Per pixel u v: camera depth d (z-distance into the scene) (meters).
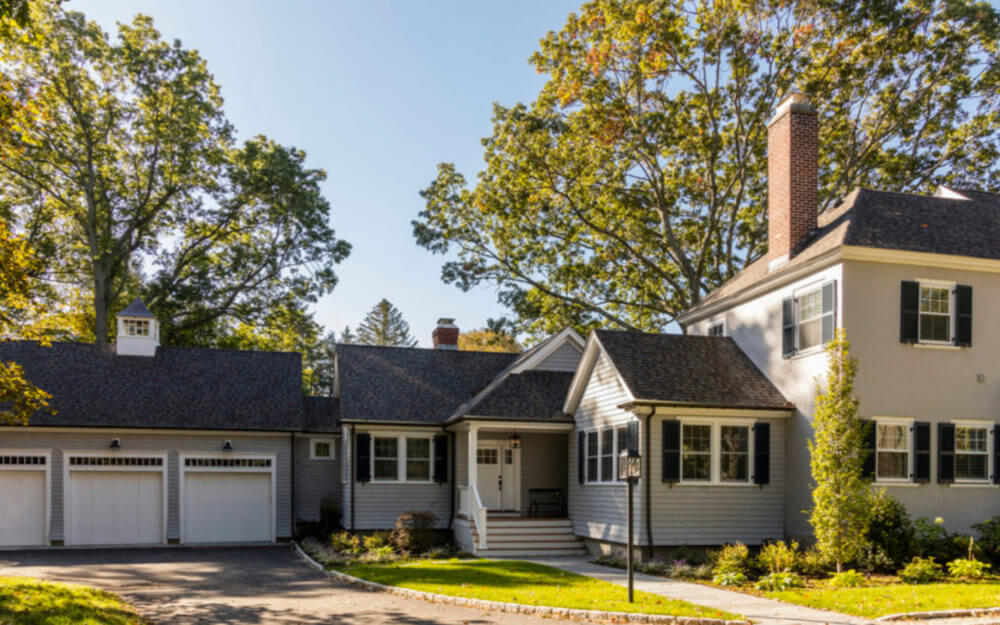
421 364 30.31
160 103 37.41
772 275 21.16
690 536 19.27
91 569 19.27
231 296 40.84
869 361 18.50
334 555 21.77
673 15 30.11
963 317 19.25
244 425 26.97
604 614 11.85
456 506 26.22
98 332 37.66
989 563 17.11
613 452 20.94
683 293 36.06
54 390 26.34
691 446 19.77
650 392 19.53
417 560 20.86
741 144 34.03
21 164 35.81
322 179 41.25
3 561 21.08
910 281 19.05
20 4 12.05
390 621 11.94
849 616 11.59
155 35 37.34
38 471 25.16
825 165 34.72
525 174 34.69
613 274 37.62
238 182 38.75
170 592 15.52
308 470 28.75
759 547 19.73
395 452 26.48
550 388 25.34
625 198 35.16
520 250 37.66
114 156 38.06
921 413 18.73
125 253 39.38
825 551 16.64
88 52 35.91
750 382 21.23
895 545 16.98
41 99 31.12
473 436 23.31
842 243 18.44
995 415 19.28
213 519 26.59
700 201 35.97
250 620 12.10
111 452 25.77
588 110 32.50
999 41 32.09
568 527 23.28
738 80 31.94
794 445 20.06
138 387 27.61
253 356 30.95
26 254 15.54
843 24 30.53
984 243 19.91
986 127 33.34
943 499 18.73
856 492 16.66
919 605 12.16
